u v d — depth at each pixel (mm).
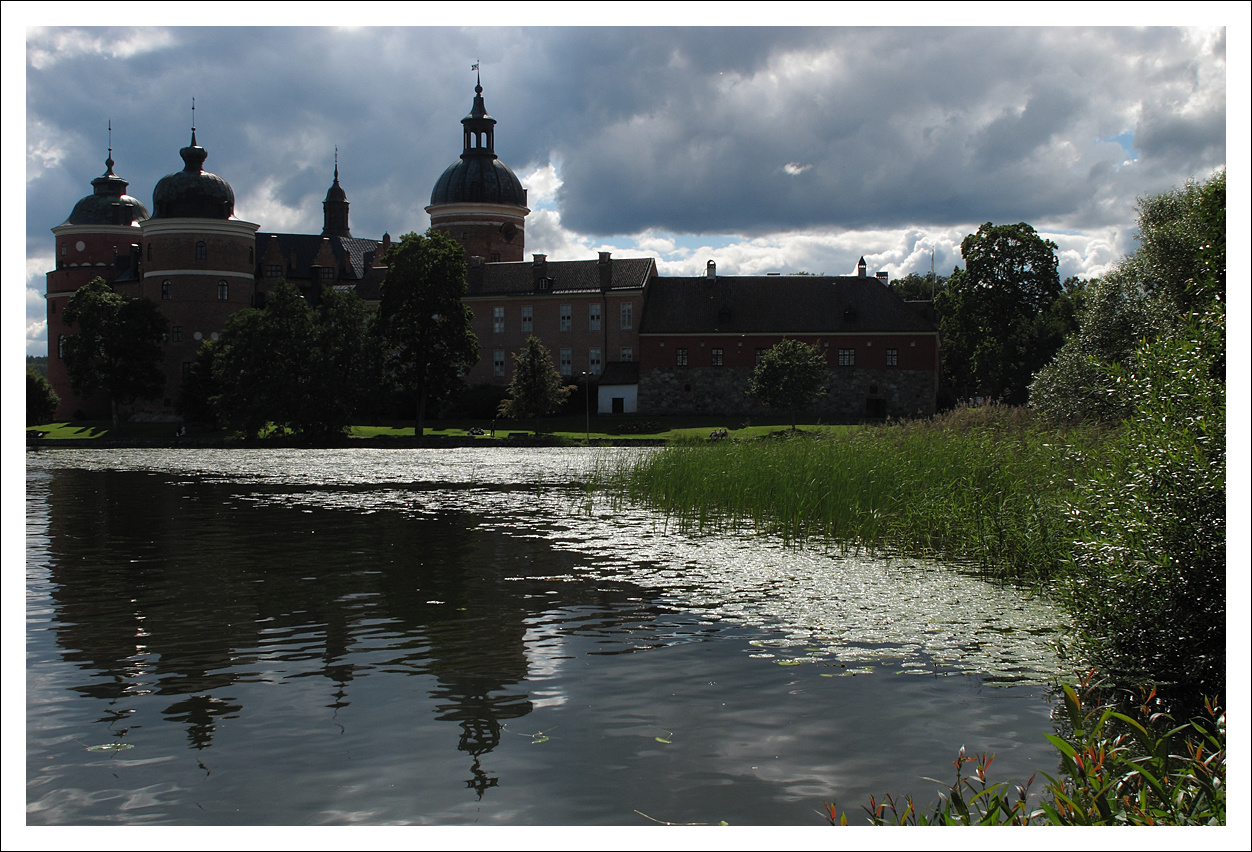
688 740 6848
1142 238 36125
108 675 8492
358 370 61781
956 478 16750
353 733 7039
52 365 93562
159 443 62406
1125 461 8789
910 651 9188
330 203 99312
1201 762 5562
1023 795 5121
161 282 82438
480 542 16422
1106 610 8133
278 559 14672
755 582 12703
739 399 74062
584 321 78438
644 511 21297
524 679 8336
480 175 90375
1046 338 67062
